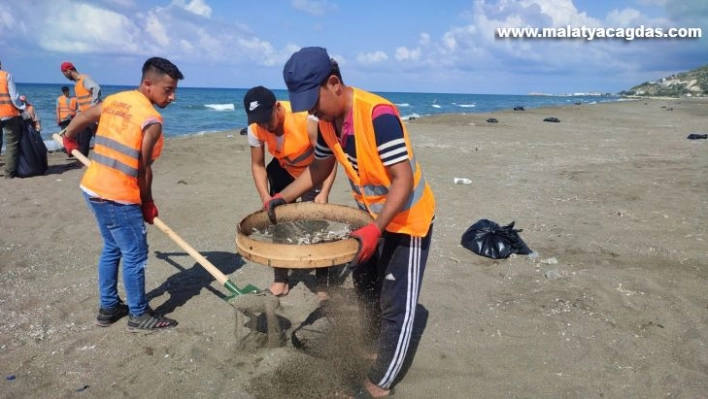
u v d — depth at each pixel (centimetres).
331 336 351
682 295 429
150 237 586
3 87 852
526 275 472
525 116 2597
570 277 462
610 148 1359
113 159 343
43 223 638
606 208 696
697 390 307
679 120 2436
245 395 308
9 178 895
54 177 910
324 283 416
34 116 941
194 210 697
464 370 332
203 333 376
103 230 361
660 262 501
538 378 323
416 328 381
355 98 250
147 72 348
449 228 608
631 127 2048
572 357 345
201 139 1488
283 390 311
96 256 528
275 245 273
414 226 271
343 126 259
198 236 590
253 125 401
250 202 743
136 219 357
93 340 368
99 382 321
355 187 296
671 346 356
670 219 634
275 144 402
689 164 1050
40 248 549
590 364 337
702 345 355
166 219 655
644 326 383
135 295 371
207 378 324
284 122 390
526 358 344
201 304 421
